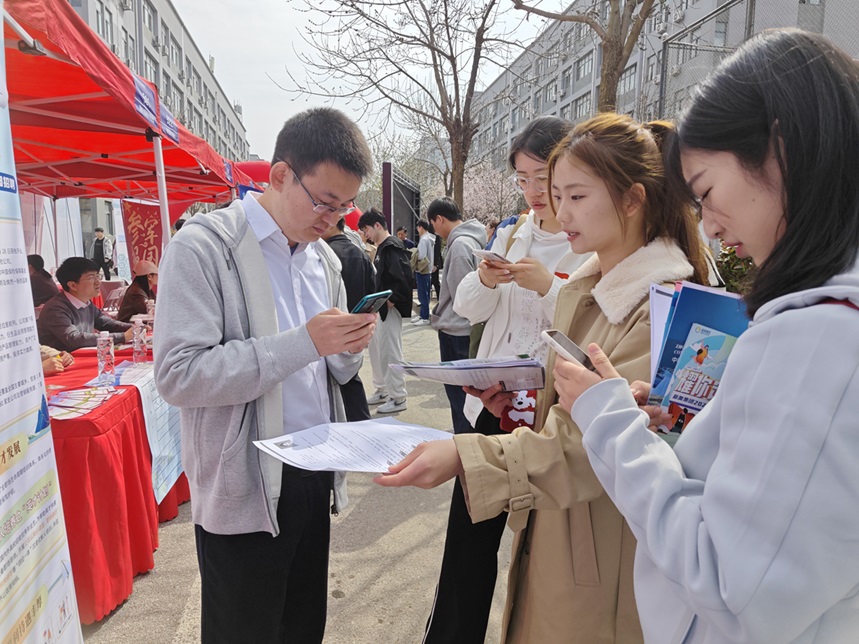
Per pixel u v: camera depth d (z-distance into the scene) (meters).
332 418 1.65
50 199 6.75
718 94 0.65
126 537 2.30
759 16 4.62
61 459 2.07
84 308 3.81
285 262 1.46
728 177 0.65
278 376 1.22
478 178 26.47
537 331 2.14
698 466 0.72
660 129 1.18
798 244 0.60
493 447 1.01
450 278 3.75
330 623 2.23
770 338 0.59
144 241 6.39
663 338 0.90
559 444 0.99
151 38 27.80
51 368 2.81
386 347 4.95
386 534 2.95
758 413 0.57
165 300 1.25
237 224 1.35
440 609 1.56
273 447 1.15
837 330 0.54
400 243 4.86
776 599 0.54
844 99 0.58
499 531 1.52
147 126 3.38
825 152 0.57
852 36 4.29
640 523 0.71
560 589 1.11
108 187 6.38
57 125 3.45
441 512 3.20
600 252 1.17
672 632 0.75
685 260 1.09
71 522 2.07
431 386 5.90
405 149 21.61
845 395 0.53
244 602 1.36
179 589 2.42
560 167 1.15
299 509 1.42
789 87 0.59
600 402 0.84
